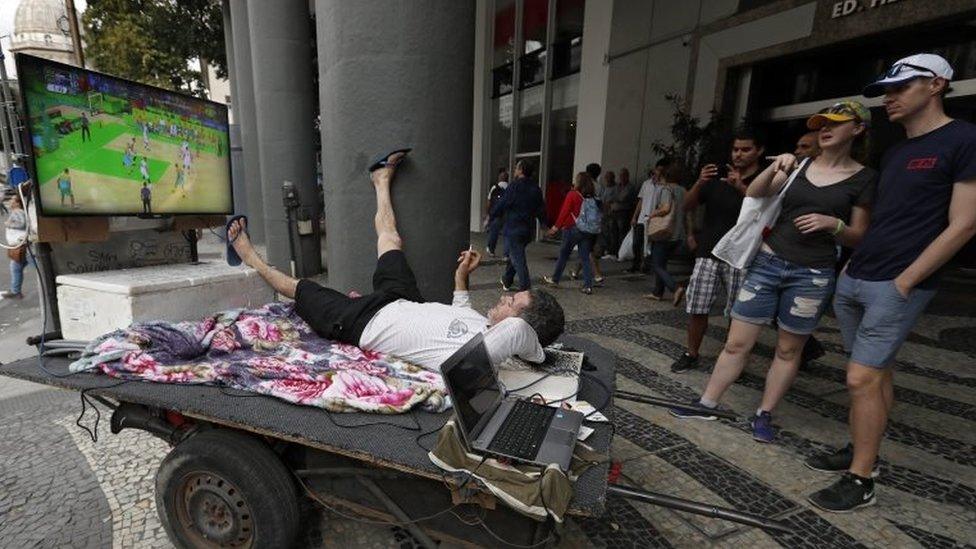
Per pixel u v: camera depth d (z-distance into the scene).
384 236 2.98
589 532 2.09
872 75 6.70
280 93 7.36
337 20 2.95
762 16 7.26
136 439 2.86
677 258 9.13
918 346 4.48
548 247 11.52
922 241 2.02
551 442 1.63
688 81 8.51
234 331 2.39
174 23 16.06
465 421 1.61
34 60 2.32
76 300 2.60
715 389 3.03
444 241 3.20
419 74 2.92
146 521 2.17
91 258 2.90
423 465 1.53
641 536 2.08
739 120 8.01
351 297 2.67
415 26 2.86
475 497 1.53
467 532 1.69
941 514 2.24
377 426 1.73
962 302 5.96
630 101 9.63
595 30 10.23
